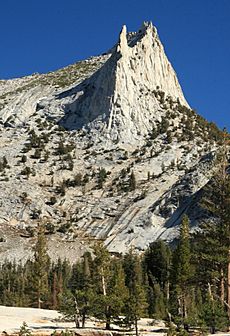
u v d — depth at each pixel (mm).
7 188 184125
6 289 111500
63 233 162250
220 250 55188
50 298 96125
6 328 45250
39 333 44125
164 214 159375
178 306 66062
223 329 50875
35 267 92250
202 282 61500
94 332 47375
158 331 52625
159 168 192375
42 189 187500
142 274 101312
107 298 51625
